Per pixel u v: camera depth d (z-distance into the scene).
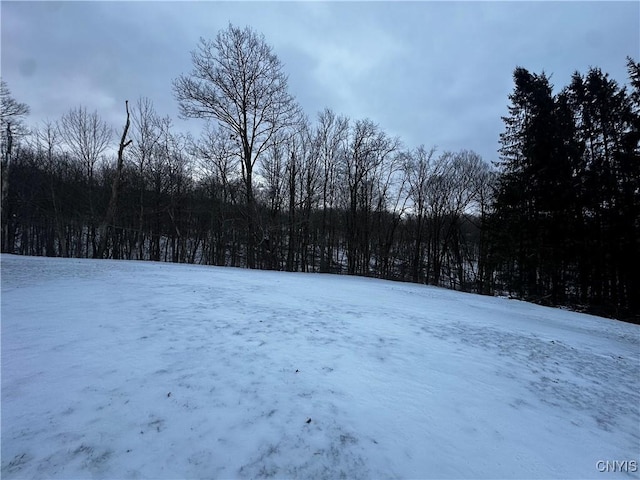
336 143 32.41
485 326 7.80
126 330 5.06
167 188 30.97
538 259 22.80
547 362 5.43
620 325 12.39
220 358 4.22
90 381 3.37
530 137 24.08
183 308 6.76
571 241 21.73
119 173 24.38
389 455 2.60
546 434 3.17
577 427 3.38
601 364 5.74
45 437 2.47
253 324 5.94
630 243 19.41
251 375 3.79
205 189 31.02
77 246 33.84
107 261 18.33
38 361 3.79
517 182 24.17
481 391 3.98
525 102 24.75
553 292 22.84
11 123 28.80
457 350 5.50
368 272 32.28
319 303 8.74
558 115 24.30
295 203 30.53
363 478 2.32
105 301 6.97
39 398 3.00
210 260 32.00
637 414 3.82
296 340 5.21
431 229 37.34
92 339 4.58
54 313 5.80
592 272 22.11
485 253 27.88
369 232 34.31
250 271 19.14
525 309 13.48
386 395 3.62
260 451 2.50
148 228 32.34
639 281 20.12
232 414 2.96
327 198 33.06
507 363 5.14
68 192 30.44
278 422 2.89
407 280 34.16
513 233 24.06
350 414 3.14
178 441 2.53
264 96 27.78
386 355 4.90
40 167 30.25
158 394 3.21
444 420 3.22
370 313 7.93
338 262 34.19
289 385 3.63
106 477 2.13
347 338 5.57
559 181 22.69
